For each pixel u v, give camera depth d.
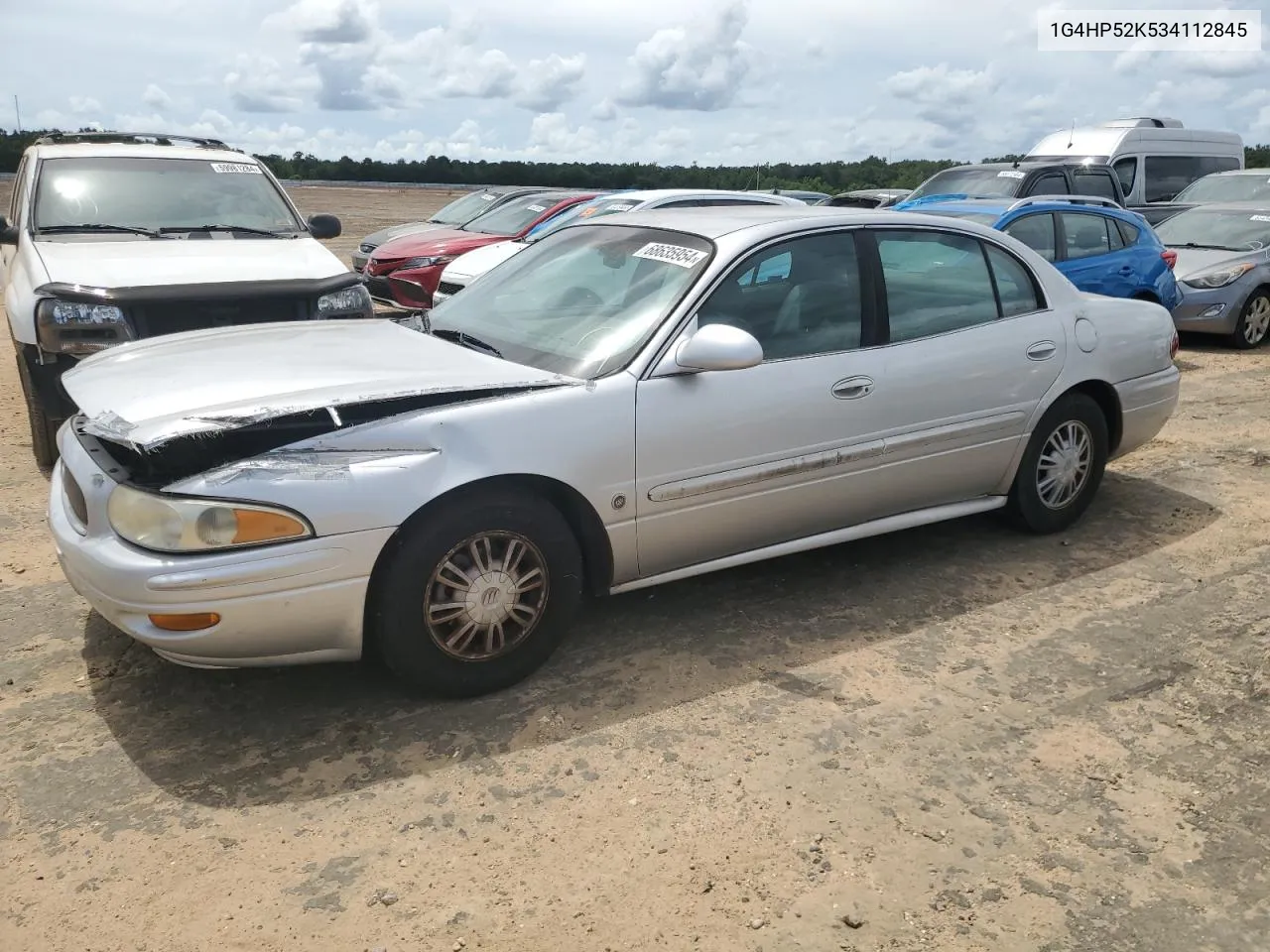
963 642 3.86
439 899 2.47
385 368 3.46
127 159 7.11
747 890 2.52
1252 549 4.82
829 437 3.95
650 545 3.64
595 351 3.63
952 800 2.88
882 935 2.38
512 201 12.80
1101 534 5.04
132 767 3.00
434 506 3.16
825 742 3.16
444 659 3.27
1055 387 4.68
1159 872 2.61
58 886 2.50
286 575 2.95
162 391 3.21
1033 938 2.38
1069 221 8.81
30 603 4.09
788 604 4.17
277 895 2.48
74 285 5.38
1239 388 8.60
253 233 6.87
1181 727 3.28
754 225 3.99
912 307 4.29
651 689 3.47
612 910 2.44
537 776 2.97
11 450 6.29
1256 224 11.16
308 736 3.16
